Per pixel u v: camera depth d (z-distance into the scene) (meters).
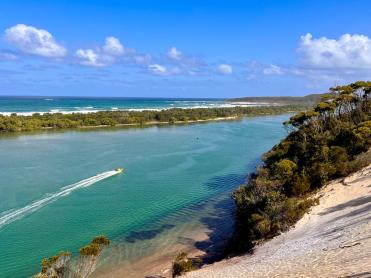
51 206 35.69
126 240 28.48
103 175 47.28
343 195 26.58
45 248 26.95
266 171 34.47
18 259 25.20
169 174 48.69
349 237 16.78
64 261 18.23
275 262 17.61
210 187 42.69
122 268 23.98
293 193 30.22
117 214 33.91
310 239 19.84
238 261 21.67
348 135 38.41
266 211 25.70
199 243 27.69
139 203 36.97
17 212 34.00
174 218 32.97
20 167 50.44
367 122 39.81
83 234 29.52
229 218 32.47
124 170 50.19
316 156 35.59
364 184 27.05
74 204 36.41
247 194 30.05
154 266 24.16
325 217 23.44
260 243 23.56
